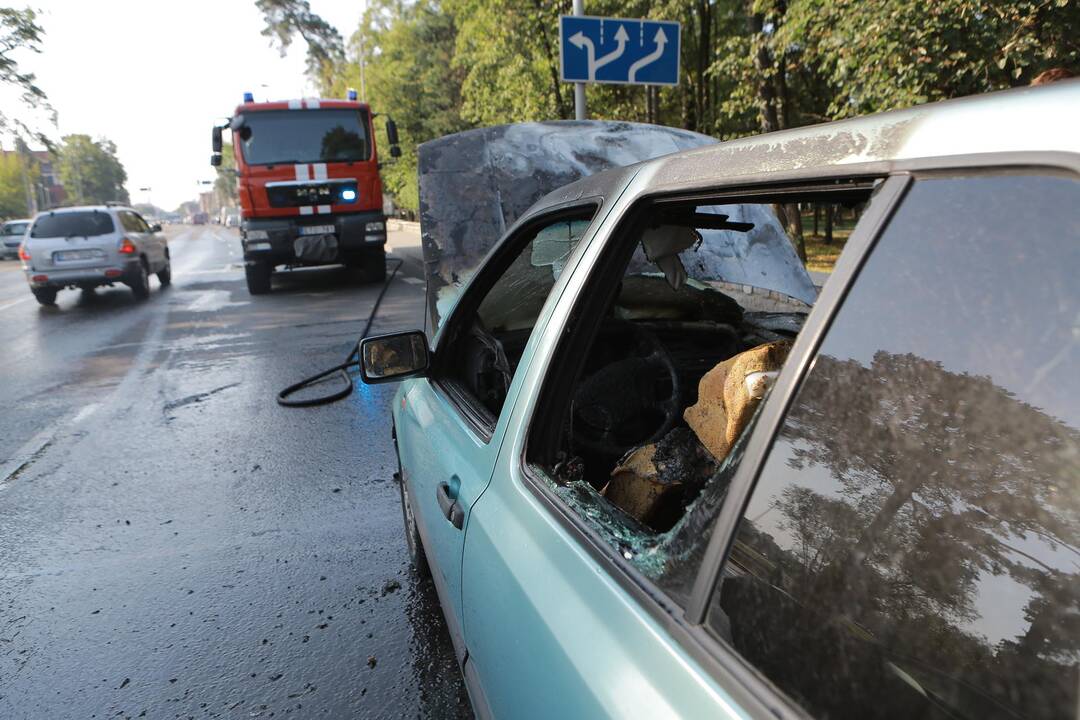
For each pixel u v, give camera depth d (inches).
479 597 62.6
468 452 75.4
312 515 159.6
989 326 26.6
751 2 427.5
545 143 230.1
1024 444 25.2
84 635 118.3
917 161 30.9
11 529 159.3
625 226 57.1
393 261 738.8
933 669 26.7
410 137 1272.1
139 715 99.5
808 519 32.3
